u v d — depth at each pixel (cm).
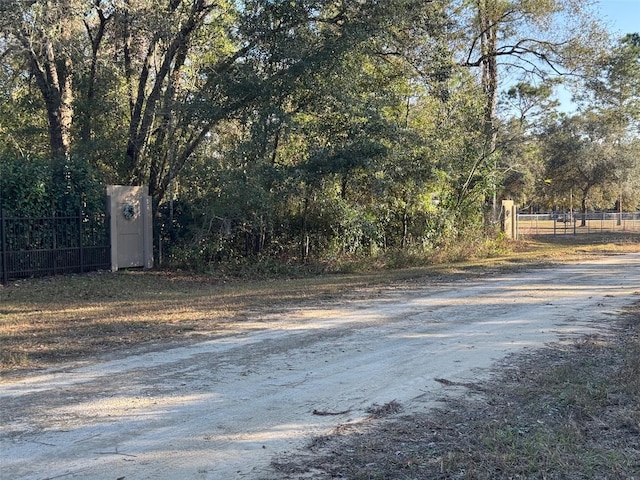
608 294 1323
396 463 450
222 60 1933
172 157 1905
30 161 1675
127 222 1802
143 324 996
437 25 1855
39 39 1838
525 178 4650
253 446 488
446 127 2245
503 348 819
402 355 787
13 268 1521
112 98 2139
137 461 459
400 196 2180
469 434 506
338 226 1978
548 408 567
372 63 2000
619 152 5162
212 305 1198
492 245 2527
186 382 668
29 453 475
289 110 1856
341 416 558
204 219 1786
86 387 650
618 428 515
